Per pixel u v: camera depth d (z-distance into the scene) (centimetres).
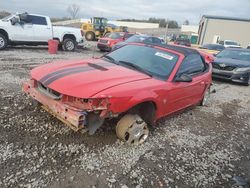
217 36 3775
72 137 382
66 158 332
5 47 1300
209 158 387
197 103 599
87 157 340
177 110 482
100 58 490
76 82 341
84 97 314
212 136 470
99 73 378
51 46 1327
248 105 723
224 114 608
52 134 385
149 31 6381
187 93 484
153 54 464
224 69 1012
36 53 1291
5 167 301
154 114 409
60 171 306
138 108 398
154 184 308
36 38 1368
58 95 342
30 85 392
